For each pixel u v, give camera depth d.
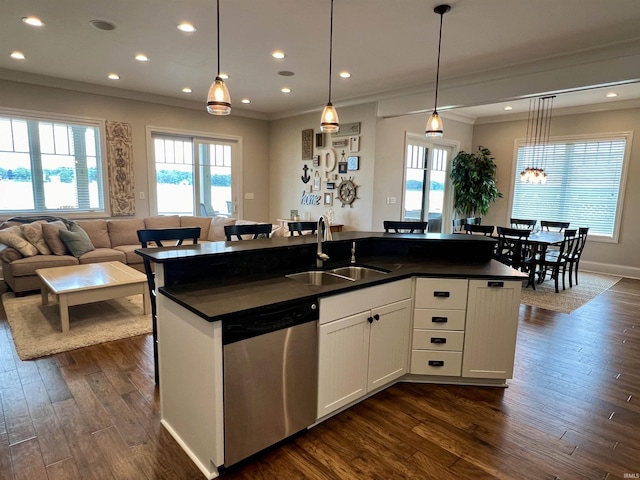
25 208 5.32
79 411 2.29
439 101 5.07
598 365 3.07
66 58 4.35
